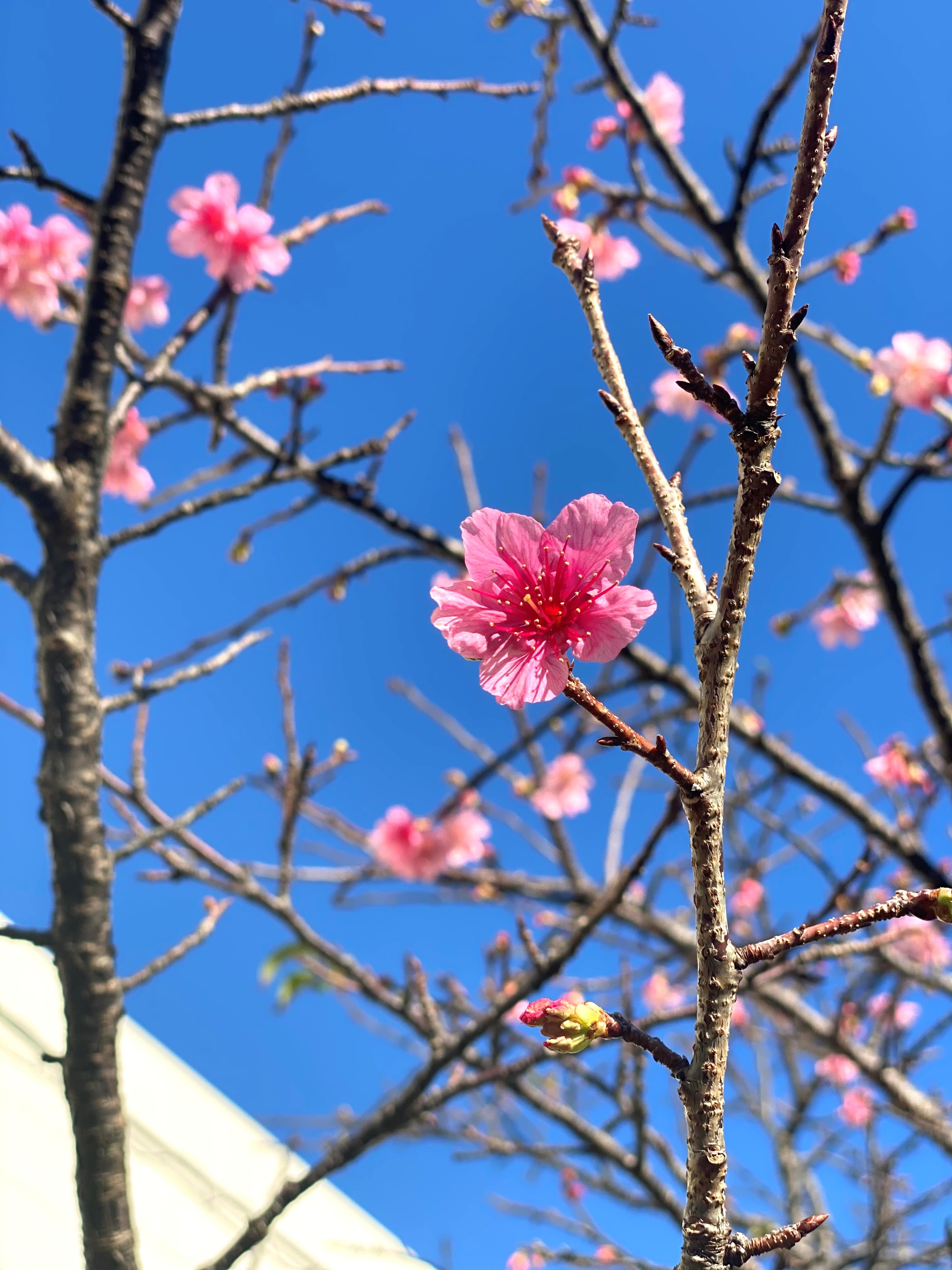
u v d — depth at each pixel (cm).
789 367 429
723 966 107
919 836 425
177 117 253
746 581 110
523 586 133
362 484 404
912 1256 394
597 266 446
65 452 226
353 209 326
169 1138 655
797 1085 541
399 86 293
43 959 640
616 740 109
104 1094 198
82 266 300
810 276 433
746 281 445
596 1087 394
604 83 440
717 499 444
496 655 130
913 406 400
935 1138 400
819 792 433
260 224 304
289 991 504
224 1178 670
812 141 102
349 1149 259
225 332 305
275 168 307
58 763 210
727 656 111
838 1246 509
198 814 249
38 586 225
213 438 309
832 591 482
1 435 212
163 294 335
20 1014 605
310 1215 689
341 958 365
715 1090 105
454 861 478
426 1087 271
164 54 250
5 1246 527
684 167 438
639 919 470
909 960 491
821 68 101
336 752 367
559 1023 111
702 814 108
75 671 216
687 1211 105
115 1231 191
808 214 102
